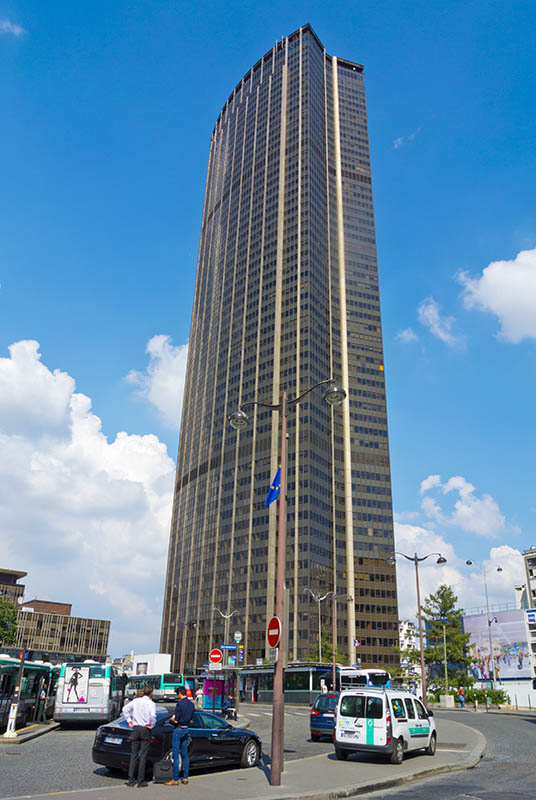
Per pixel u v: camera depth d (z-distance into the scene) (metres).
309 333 156.25
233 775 15.69
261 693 68.25
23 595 162.38
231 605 139.25
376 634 137.38
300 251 168.25
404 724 19.27
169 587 170.50
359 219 184.88
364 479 153.25
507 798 12.95
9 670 26.44
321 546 136.88
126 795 12.21
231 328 177.12
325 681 56.69
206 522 158.38
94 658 165.62
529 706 89.81
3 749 19.81
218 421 168.12
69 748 21.05
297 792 13.10
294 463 143.62
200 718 16.81
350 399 161.00
